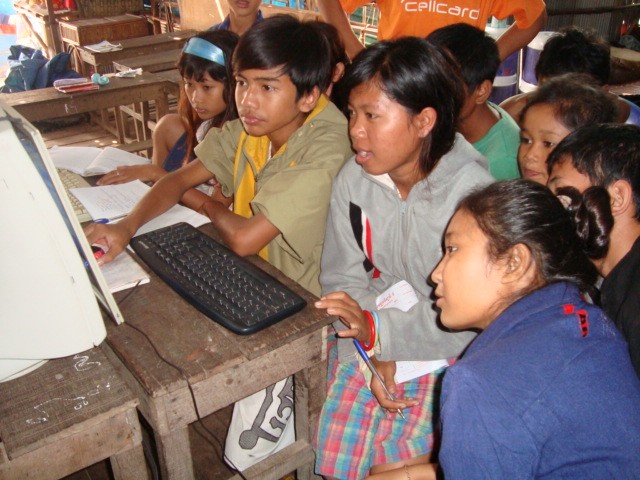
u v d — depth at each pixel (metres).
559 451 0.69
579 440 0.68
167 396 0.91
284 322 1.02
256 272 1.12
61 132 4.18
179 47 4.59
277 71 1.24
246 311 1.01
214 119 1.83
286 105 1.29
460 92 1.13
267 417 1.26
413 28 2.30
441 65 1.07
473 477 0.70
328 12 2.52
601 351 0.72
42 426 0.82
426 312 1.22
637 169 0.94
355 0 2.49
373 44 1.10
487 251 0.77
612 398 0.69
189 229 1.29
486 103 1.72
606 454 0.68
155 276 1.16
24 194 0.75
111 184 1.60
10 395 0.88
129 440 0.92
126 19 5.45
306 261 1.45
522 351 0.71
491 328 0.77
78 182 1.61
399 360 1.25
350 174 1.29
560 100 1.28
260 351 0.95
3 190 0.74
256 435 1.27
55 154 1.82
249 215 1.58
